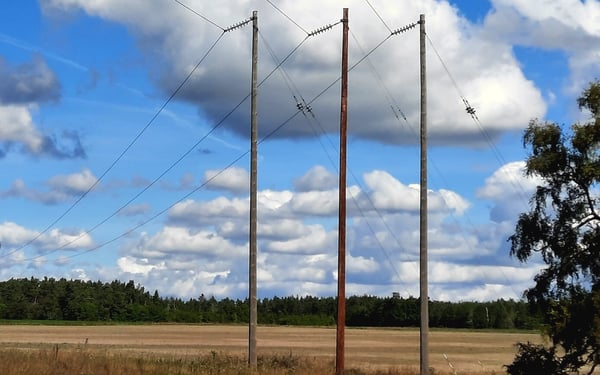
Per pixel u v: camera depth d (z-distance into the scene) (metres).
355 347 96.62
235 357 43.88
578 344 35.53
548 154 38.50
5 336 100.94
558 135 38.84
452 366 62.25
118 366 34.16
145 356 47.94
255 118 36.06
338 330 34.50
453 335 137.25
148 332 124.31
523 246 39.50
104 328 137.62
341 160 35.31
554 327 35.59
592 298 34.81
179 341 96.88
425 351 35.38
